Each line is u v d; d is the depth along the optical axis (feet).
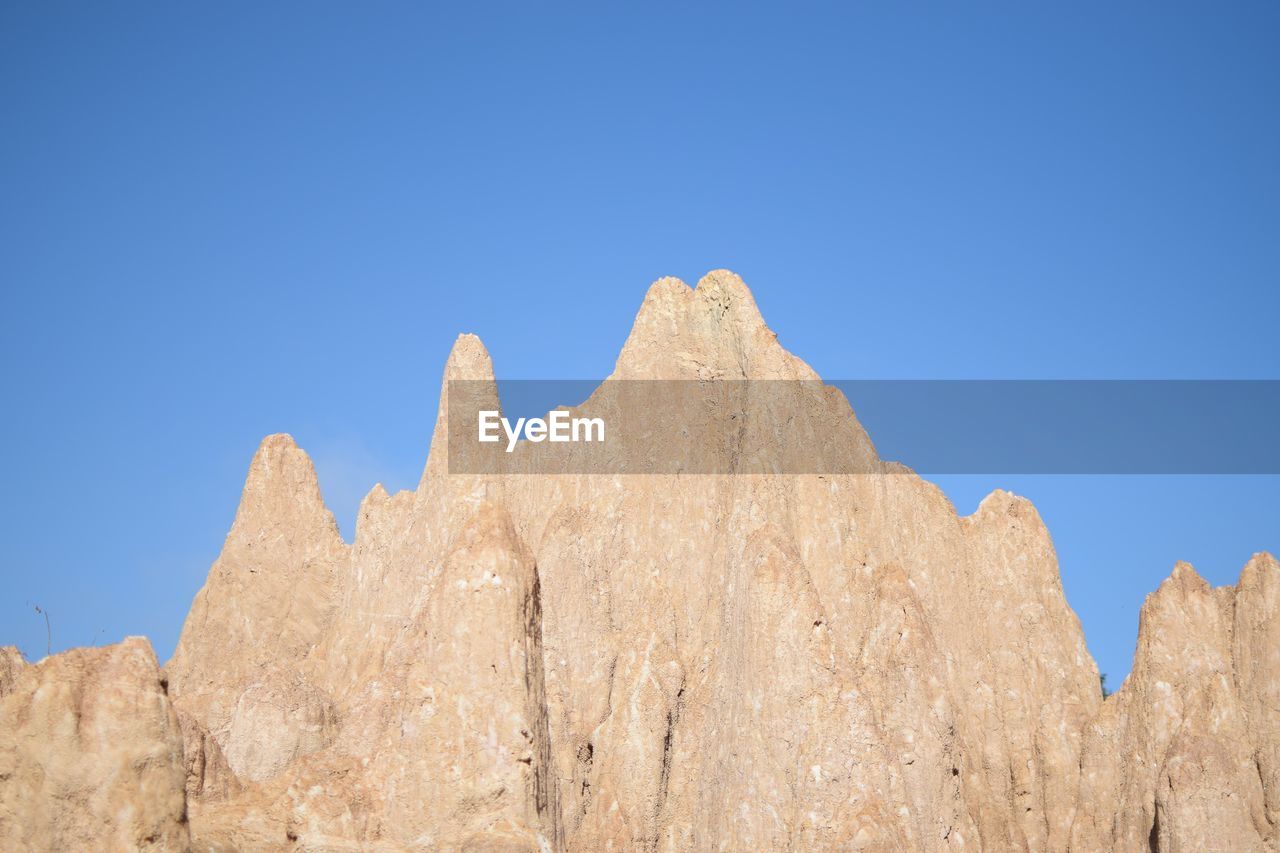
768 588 209.97
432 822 178.91
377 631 238.89
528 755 181.68
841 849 192.24
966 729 239.09
